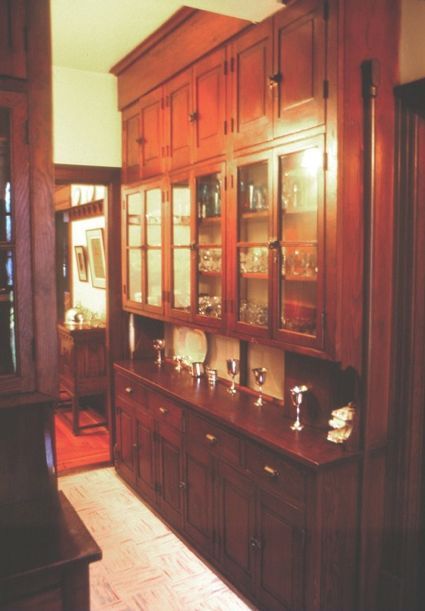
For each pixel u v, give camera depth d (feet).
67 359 16.69
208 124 9.84
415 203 7.54
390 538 8.03
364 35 7.15
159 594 8.83
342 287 7.25
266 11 7.94
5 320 5.89
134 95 12.52
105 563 9.68
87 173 13.37
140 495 12.23
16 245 5.69
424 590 8.18
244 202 9.12
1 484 6.39
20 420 6.45
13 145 5.59
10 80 5.54
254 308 8.98
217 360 11.72
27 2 5.55
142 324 13.87
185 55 10.29
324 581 7.39
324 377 8.16
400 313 7.73
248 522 8.51
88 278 18.90
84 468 13.82
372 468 7.78
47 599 5.39
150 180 12.03
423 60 7.29
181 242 11.07
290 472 7.58
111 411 14.08
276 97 8.07
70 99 13.12
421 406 7.86
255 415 9.02
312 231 7.66
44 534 5.85
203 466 9.64
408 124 7.46
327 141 7.18
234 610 8.43
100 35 11.20
